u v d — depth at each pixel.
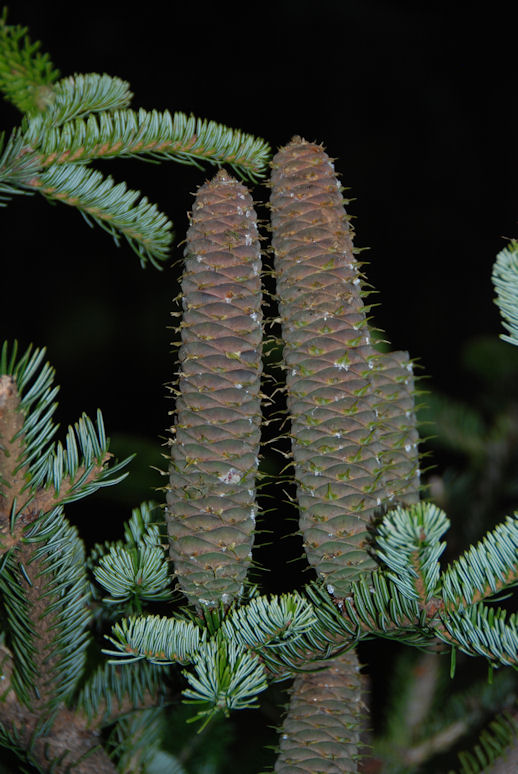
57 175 0.91
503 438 1.08
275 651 0.83
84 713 0.88
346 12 2.79
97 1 2.69
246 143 0.93
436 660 0.98
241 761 0.95
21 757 0.88
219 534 0.83
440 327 2.28
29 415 0.82
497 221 2.55
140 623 0.81
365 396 0.84
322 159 0.85
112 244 2.43
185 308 0.84
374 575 0.83
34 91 0.87
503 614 0.80
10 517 0.81
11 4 2.58
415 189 2.67
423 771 0.94
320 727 0.84
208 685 0.79
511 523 0.81
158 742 0.92
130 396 2.12
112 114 0.94
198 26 2.78
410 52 2.81
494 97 2.66
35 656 0.85
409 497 0.87
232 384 0.83
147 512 0.89
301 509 0.84
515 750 0.89
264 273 0.85
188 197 2.49
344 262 0.84
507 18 2.67
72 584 0.86
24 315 2.41
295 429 0.84
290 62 2.81
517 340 0.79
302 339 0.84
